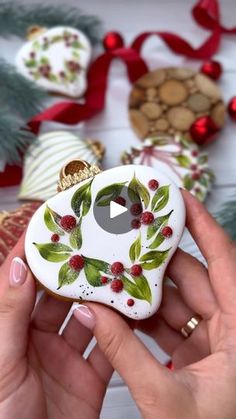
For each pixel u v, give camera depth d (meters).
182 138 0.33
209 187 0.32
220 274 0.23
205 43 0.36
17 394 0.21
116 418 0.28
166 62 0.37
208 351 0.26
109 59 0.34
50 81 0.34
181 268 0.24
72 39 0.35
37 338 0.25
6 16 0.35
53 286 0.21
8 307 0.21
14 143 0.31
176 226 0.22
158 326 0.28
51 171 0.31
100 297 0.21
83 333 0.25
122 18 0.37
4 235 0.29
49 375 0.24
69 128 0.34
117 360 0.20
